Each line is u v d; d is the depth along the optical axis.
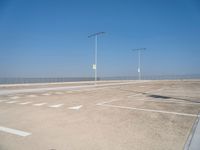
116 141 4.44
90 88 24.59
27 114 7.82
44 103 11.04
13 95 16.09
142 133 5.01
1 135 5.04
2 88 24.86
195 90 19.14
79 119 6.75
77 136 4.84
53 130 5.43
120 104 10.18
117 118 6.80
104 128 5.53
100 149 3.98
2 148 4.14
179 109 8.47
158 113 7.61
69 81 54.41
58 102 11.37
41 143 4.40
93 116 7.21
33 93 17.84
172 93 16.11
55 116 7.34
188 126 5.62
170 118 6.70
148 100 11.69
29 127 5.79
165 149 3.94
